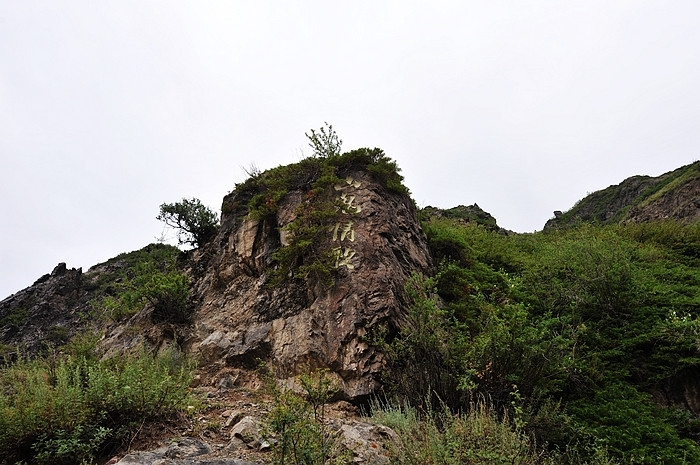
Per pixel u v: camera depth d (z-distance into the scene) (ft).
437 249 33.99
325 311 24.45
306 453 11.87
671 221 47.24
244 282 31.83
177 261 45.98
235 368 25.46
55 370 19.24
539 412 17.08
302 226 27.96
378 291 23.73
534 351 18.35
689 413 19.24
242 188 39.27
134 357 24.48
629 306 26.02
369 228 27.63
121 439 14.88
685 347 21.35
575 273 29.55
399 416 17.02
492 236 49.26
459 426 14.20
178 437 15.53
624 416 18.38
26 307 94.73
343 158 32.63
